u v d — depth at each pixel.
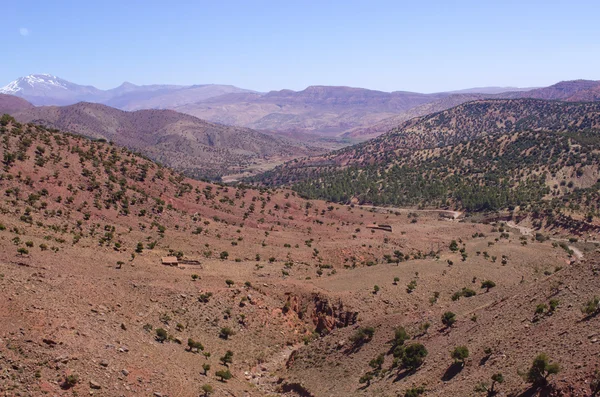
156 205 137.50
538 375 35.94
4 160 119.62
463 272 101.88
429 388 45.12
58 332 48.22
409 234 159.50
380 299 85.50
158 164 175.50
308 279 96.31
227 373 56.03
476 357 46.16
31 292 55.38
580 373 34.22
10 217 91.88
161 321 65.44
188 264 96.19
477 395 39.31
